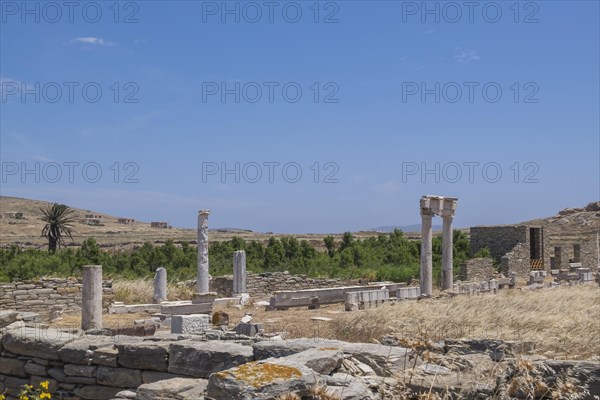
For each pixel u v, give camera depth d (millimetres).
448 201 31234
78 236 101812
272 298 24953
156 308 24203
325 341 8883
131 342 10031
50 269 34062
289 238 48312
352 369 7879
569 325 12898
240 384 6285
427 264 29234
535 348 9648
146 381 9336
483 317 14953
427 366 7859
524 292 26922
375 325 15328
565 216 93062
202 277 27875
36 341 10633
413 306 17531
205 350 8844
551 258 54312
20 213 125000
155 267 40188
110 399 9211
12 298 23406
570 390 6191
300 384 6492
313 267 41500
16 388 10773
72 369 10102
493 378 7234
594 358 8516
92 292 17344
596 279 40531
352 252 46188
